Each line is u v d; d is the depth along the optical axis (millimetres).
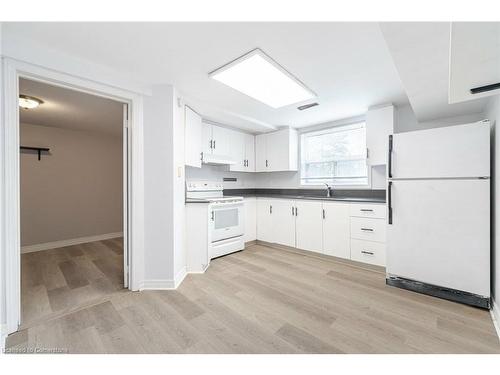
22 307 1950
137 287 2273
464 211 2006
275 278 2586
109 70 2061
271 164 4289
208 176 4020
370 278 2580
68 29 1540
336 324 1711
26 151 3746
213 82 2322
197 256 2768
